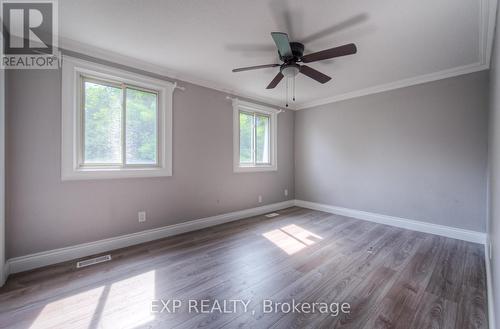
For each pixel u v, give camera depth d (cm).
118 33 214
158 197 293
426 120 315
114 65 255
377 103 363
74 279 196
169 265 223
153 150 293
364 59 260
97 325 144
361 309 159
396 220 344
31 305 162
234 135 377
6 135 198
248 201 402
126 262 228
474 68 275
